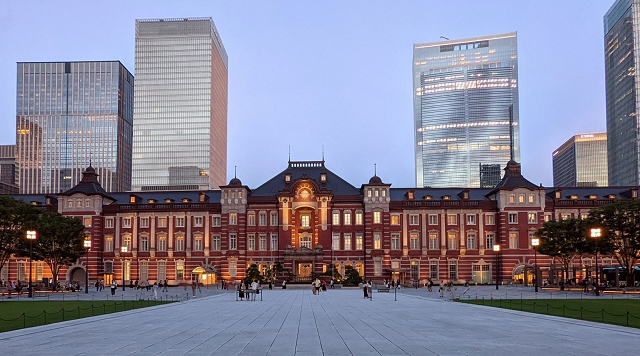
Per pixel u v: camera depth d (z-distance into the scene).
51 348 29.55
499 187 123.56
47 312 51.66
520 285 116.44
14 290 96.12
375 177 124.25
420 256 122.44
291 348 29.16
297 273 120.75
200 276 125.81
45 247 96.25
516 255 120.31
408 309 54.69
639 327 37.72
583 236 93.94
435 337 33.19
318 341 31.64
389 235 122.38
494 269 122.25
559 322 41.50
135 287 117.50
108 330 37.28
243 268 121.69
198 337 33.50
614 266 107.38
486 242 122.94
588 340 31.77
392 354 27.25
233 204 123.50
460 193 127.75
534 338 32.66
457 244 123.19
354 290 101.81
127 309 55.91
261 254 122.56
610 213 90.38
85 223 124.75
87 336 34.19
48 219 99.12
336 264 121.50
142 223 126.56
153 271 125.38
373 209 122.25
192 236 125.62
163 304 63.75
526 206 121.38
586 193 128.00
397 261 122.38
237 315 48.47
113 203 129.38
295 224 123.06
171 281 124.75
